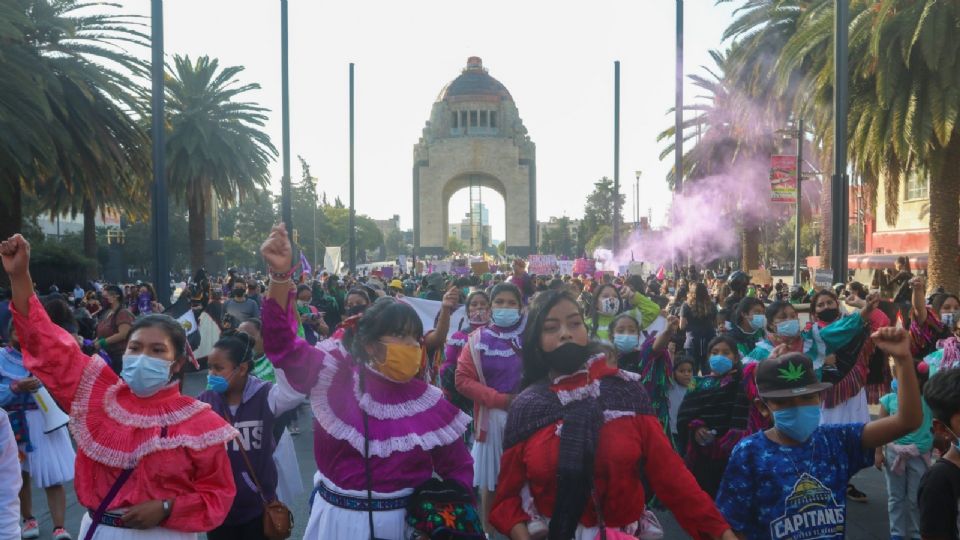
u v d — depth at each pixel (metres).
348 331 3.82
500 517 3.47
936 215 18.55
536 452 3.34
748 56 25.94
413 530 3.61
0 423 3.83
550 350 3.41
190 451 3.67
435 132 101.69
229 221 92.31
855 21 17.52
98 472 3.64
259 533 5.01
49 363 3.69
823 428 3.79
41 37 22.23
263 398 5.05
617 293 8.67
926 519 3.48
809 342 7.16
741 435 6.48
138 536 3.55
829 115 20.05
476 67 105.38
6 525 3.84
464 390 6.80
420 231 98.50
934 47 15.88
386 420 3.71
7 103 19.02
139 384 3.59
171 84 33.09
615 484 3.32
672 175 42.31
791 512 3.69
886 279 12.70
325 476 3.77
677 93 24.86
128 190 27.27
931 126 16.95
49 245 34.78
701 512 3.37
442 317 6.93
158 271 14.46
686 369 8.23
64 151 22.23
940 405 3.48
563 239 141.00
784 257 77.19
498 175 98.69
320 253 96.69
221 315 16.59
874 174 19.69
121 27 23.39
